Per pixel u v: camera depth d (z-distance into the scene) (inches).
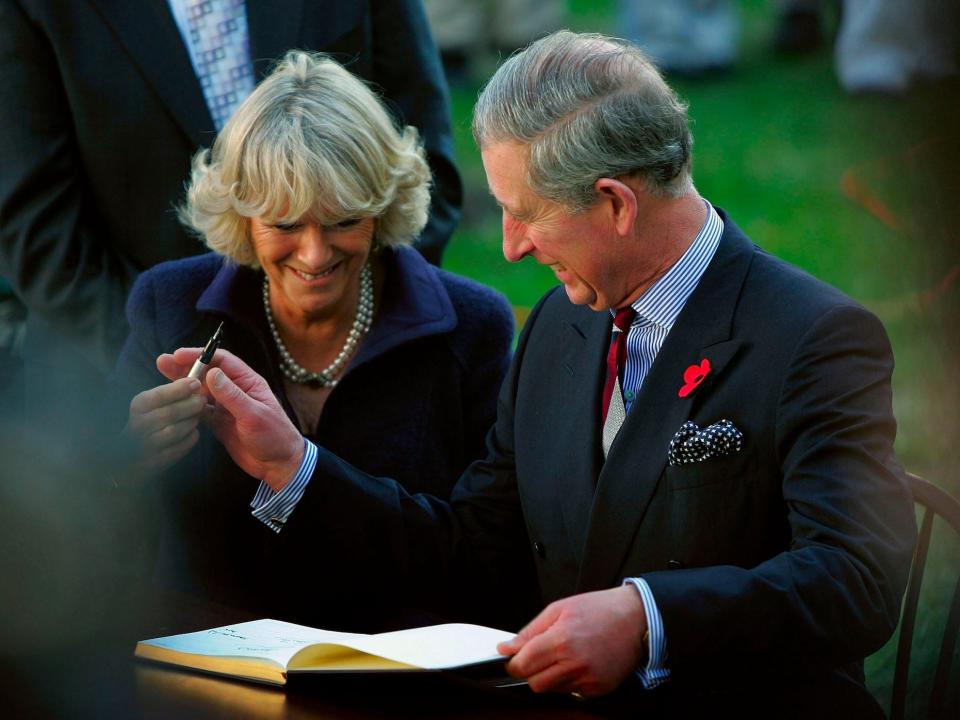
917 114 236.5
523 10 1047.0
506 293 746.2
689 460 211.9
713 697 213.8
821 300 211.5
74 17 315.3
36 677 195.6
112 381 277.1
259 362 271.3
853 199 745.6
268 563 260.8
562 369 239.9
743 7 1197.1
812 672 195.6
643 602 188.9
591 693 187.2
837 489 198.8
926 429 310.7
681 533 213.9
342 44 330.0
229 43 323.3
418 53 343.9
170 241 325.4
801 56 1080.2
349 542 239.9
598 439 230.2
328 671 189.0
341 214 248.1
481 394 276.7
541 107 206.8
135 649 206.8
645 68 211.6
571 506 231.1
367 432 269.6
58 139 320.2
